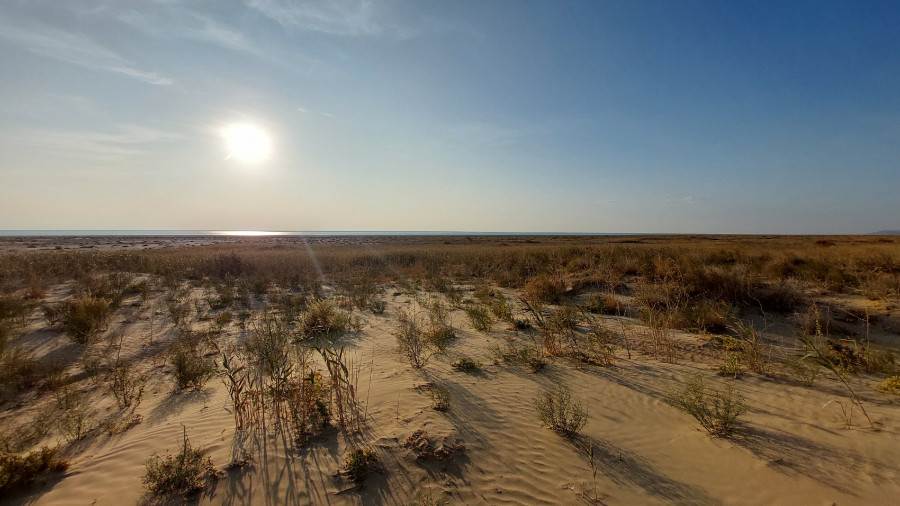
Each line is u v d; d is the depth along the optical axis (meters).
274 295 14.16
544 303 12.33
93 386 6.42
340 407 4.72
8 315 8.98
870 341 8.35
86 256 20.83
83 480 3.71
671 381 5.99
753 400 5.15
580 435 4.48
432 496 3.47
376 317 11.18
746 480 3.58
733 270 12.62
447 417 4.84
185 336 8.80
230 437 4.43
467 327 9.87
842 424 4.41
